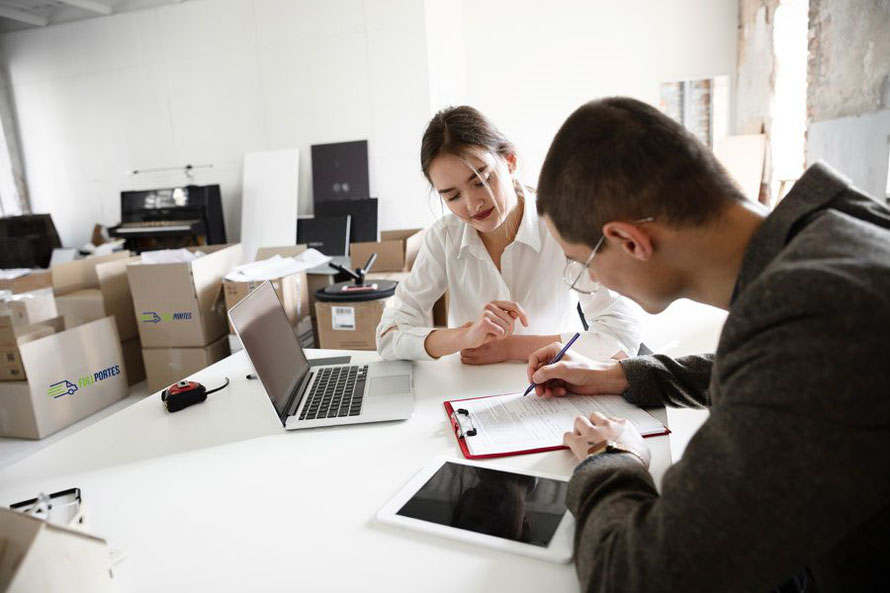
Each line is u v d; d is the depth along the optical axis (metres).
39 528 0.56
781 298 0.48
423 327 1.50
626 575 0.54
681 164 0.58
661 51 5.47
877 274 0.46
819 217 0.54
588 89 5.64
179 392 1.26
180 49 5.12
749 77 5.10
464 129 1.30
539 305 1.60
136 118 5.38
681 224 0.60
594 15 5.52
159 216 5.13
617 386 1.14
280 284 3.29
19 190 5.82
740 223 0.60
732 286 0.63
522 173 1.54
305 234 4.82
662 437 0.97
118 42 5.26
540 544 0.72
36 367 2.69
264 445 1.05
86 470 1.00
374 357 1.52
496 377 1.31
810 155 3.53
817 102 3.44
